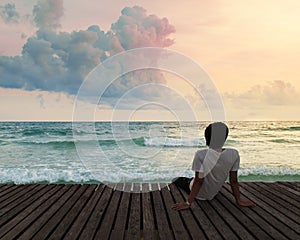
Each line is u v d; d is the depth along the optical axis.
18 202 3.69
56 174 8.77
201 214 3.23
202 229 2.83
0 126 22.86
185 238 2.62
